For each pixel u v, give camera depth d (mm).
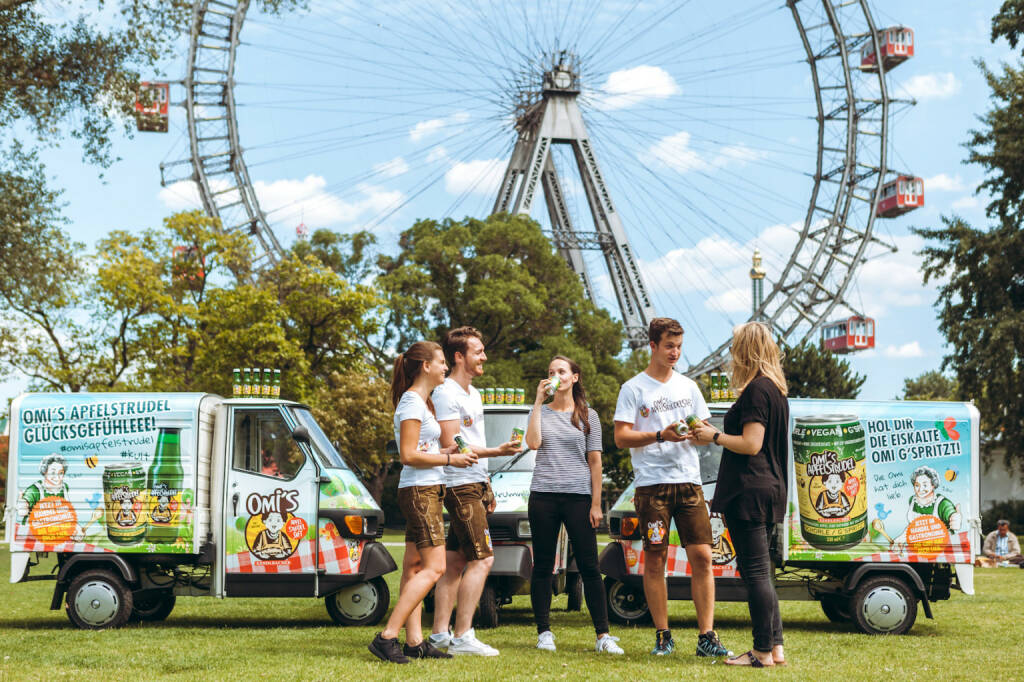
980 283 35500
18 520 9977
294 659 7195
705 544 7348
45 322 34188
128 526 9906
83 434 10062
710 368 57906
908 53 56375
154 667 6855
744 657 6883
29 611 11516
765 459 6938
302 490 10055
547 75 59938
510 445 7668
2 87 16891
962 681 6340
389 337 49219
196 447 9992
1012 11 35125
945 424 9984
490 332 48000
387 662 6957
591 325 48812
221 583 10008
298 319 39062
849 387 59719
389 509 56094
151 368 35750
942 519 9867
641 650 7766
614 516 10367
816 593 10094
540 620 7883
